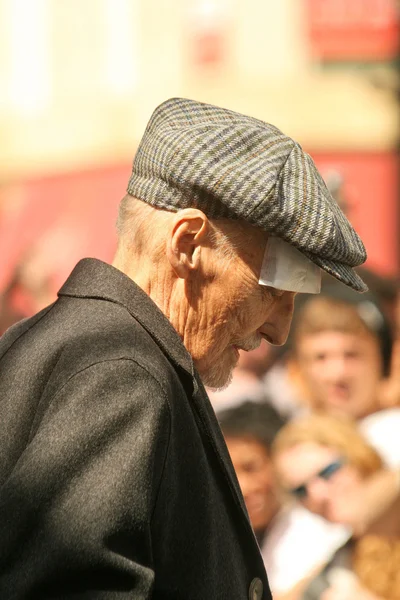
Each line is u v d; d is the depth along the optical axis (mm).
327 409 14445
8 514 5074
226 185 5906
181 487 5703
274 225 5934
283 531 12219
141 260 6180
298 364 14992
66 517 5008
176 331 6062
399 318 15094
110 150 19312
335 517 11992
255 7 19203
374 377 14531
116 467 5152
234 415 12727
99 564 4953
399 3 18812
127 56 19344
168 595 5617
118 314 5918
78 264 6348
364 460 12164
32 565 4965
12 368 5805
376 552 11297
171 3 19234
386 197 18828
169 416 5492
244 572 6191
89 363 5484
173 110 6391
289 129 19297
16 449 5496
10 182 19453
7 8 19406
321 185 6230
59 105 19469
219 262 6043
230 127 6156
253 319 6246
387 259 18625
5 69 19562
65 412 5293
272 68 19281
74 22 19375
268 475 12484
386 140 18938
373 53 19109
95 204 19328
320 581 11414
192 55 19281
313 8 19016
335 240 6027
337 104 19156
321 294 14969
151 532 5426
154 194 6102
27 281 19078
